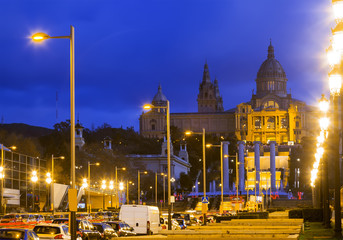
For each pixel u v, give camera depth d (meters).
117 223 67.94
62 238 51.72
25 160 192.00
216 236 53.81
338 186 41.19
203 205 89.75
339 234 41.22
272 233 57.56
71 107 40.50
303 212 78.12
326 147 54.34
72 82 40.53
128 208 71.31
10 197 160.50
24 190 188.75
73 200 39.06
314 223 72.88
